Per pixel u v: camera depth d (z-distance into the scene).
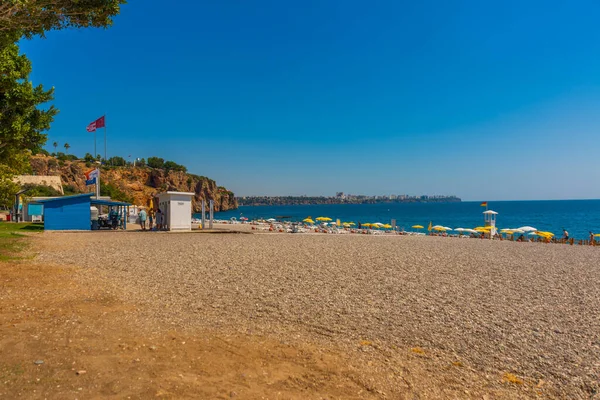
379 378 4.41
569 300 8.80
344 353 5.13
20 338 4.94
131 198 96.69
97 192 35.72
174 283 9.29
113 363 4.31
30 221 36.06
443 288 9.73
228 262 13.03
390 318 6.91
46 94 12.59
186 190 177.12
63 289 8.04
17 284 8.24
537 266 14.58
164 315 6.46
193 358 4.61
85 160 147.75
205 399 3.62
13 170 23.08
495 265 14.48
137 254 14.47
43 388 3.65
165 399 3.56
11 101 11.77
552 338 6.12
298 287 9.27
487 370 4.86
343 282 10.09
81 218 27.02
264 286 9.27
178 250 16.09
